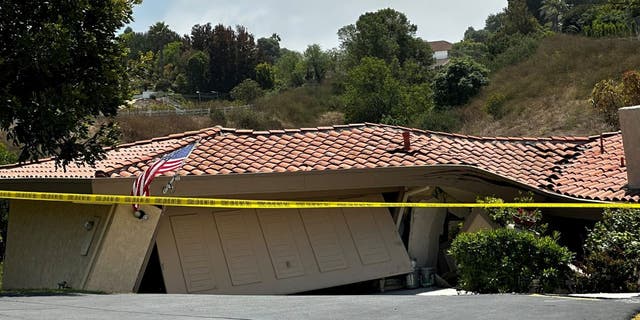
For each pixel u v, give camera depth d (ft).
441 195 59.93
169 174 49.39
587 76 168.66
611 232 43.80
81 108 44.45
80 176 52.21
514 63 203.31
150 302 32.99
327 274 55.88
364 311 27.45
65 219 57.82
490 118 169.07
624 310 26.89
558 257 42.96
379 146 58.80
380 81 201.57
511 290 42.55
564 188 57.77
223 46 309.42
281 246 55.47
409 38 294.87
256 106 227.40
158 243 51.78
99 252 51.24
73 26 43.70
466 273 44.24
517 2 299.17
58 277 56.24
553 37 210.59
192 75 302.04
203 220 54.03
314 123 218.79
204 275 52.26
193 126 184.85
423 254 60.03
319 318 25.58
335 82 241.14
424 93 201.98
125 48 46.80
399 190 59.57
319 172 53.16
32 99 43.14
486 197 55.36
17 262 64.13
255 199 54.44
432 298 32.99
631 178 53.98
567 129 143.84
